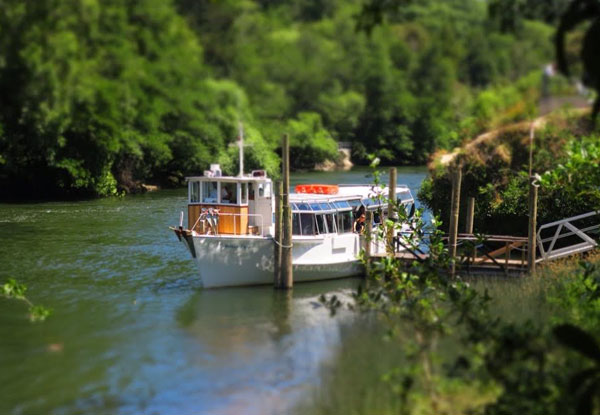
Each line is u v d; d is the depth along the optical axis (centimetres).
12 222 3741
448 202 3080
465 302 1280
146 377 1411
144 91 6041
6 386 1360
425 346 1144
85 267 2573
